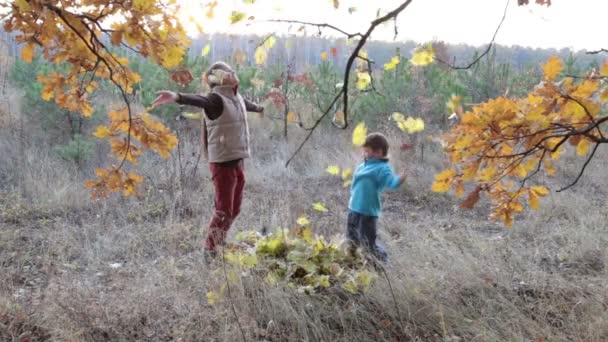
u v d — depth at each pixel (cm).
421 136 895
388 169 430
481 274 427
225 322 340
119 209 636
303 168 865
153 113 873
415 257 450
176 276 417
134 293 385
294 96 1024
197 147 845
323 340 341
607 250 486
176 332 344
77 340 325
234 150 454
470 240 516
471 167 236
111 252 508
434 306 365
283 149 909
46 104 851
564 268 475
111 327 345
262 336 342
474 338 338
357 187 439
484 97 1004
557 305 389
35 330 347
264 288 370
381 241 521
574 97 217
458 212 679
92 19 210
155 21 206
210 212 626
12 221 602
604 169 850
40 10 195
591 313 366
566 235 552
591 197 722
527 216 636
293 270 388
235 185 472
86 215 627
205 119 456
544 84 221
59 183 690
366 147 439
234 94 462
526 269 462
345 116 188
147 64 962
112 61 249
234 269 390
